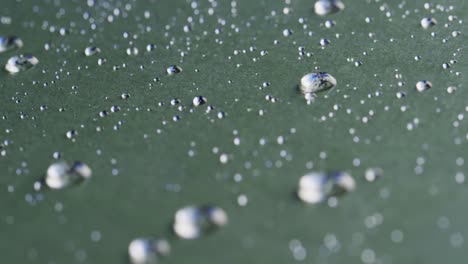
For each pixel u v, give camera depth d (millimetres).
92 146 94
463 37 103
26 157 94
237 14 114
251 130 94
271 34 109
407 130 91
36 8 122
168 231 85
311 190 86
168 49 109
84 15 119
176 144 93
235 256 82
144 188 89
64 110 100
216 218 85
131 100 100
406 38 104
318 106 96
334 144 91
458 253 80
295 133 93
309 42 106
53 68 107
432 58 100
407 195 85
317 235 83
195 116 96
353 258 81
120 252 83
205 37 110
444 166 87
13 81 106
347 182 86
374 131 92
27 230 86
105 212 87
